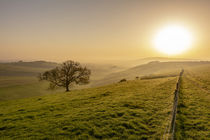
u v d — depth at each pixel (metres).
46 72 55.03
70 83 59.81
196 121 11.99
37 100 30.22
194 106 15.82
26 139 11.01
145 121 12.90
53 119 14.98
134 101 19.69
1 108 25.27
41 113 17.88
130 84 41.16
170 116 13.41
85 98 25.70
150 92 25.52
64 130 12.12
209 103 16.62
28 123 14.41
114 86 40.94
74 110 18.00
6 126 14.00
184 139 9.61
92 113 15.87
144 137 10.27
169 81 39.25
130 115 14.47
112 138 10.44
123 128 11.73
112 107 17.70
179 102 17.75
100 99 23.50
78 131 11.73
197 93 22.23
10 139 11.27
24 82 141.62
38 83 130.25
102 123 12.97
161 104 17.48
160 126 11.65
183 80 39.56
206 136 9.77
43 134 11.66
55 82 55.62
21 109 21.09
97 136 10.87
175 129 10.97
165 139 9.75
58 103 23.31
